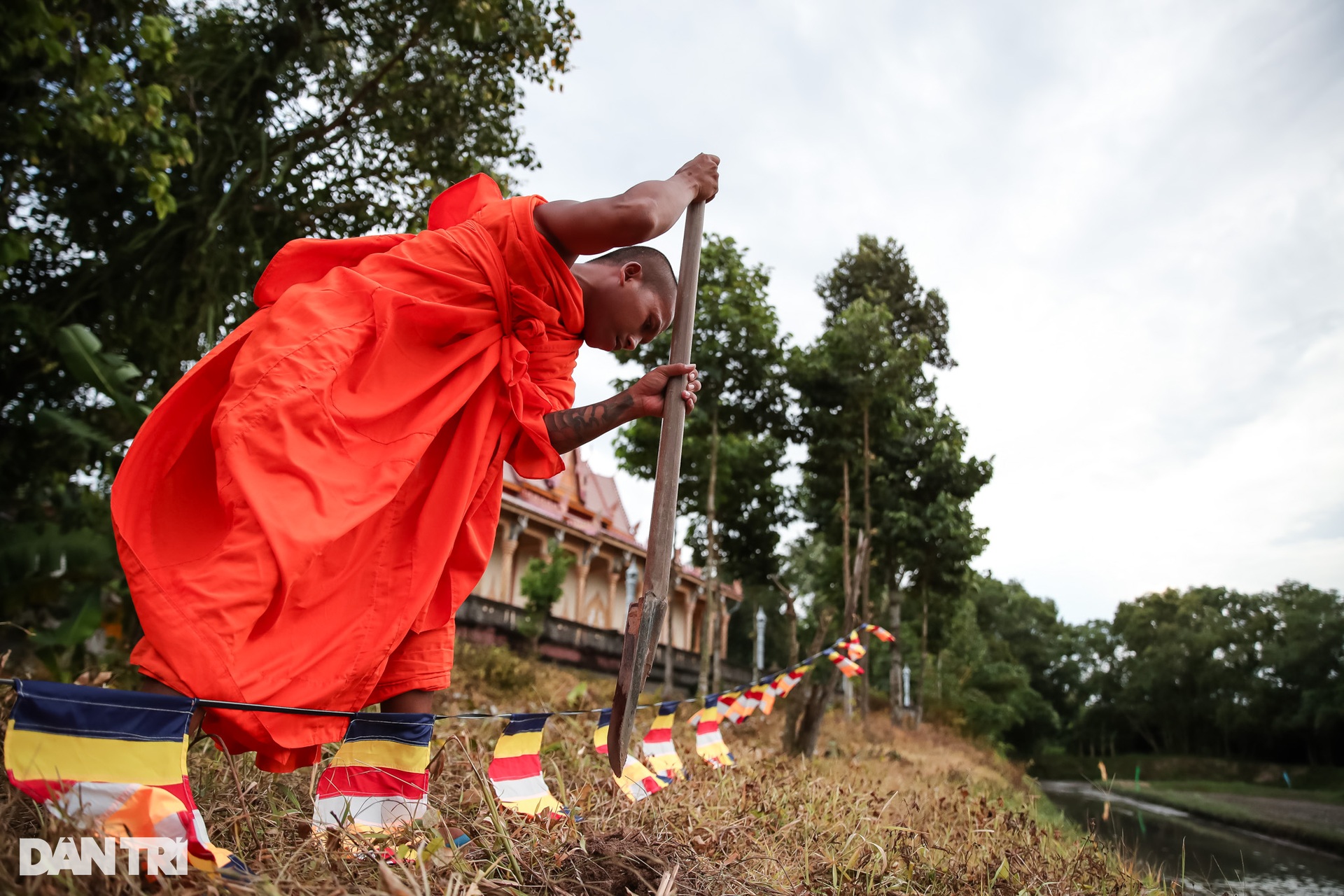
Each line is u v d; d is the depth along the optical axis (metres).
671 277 2.59
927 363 27.22
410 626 1.94
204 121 10.14
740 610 43.50
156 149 8.23
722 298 15.38
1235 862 8.52
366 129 11.41
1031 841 3.66
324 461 1.84
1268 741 44.94
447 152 11.84
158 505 1.81
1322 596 44.12
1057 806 12.68
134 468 1.79
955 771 11.09
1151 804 18.39
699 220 2.52
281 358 1.86
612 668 28.47
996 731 37.31
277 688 1.70
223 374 1.97
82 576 7.32
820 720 8.95
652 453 16.48
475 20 10.66
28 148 7.80
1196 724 49.56
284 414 1.80
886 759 11.20
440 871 1.78
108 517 9.34
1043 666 61.22
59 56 6.86
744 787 3.47
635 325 2.51
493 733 4.35
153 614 1.62
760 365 15.49
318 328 1.94
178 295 10.06
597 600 34.66
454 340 2.17
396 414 2.01
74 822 1.35
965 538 20.05
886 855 2.80
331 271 2.13
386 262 2.16
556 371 2.38
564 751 3.97
